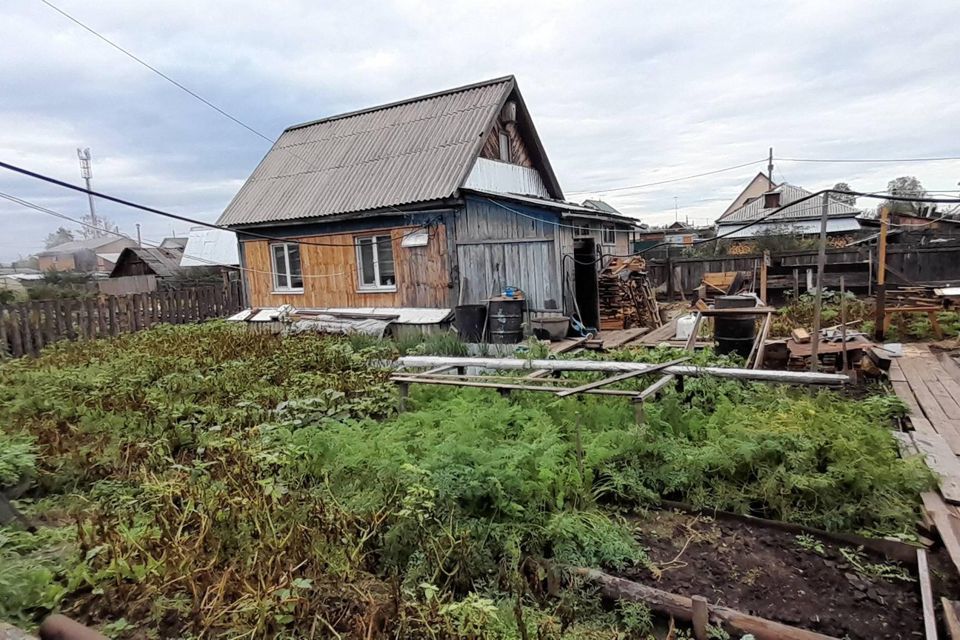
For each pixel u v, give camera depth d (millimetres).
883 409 5332
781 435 4293
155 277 21422
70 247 54625
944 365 7184
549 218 10188
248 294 14281
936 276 13156
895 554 3328
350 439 4223
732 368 5895
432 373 6223
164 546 2918
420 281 11555
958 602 2799
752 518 3795
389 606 2533
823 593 3045
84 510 3711
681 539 3625
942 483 3861
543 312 10344
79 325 11680
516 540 3320
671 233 29781
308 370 7059
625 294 12484
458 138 12062
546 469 3725
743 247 25016
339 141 14570
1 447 4102
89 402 5523
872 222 9344
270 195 13914
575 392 4605
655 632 2912
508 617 2736
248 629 2443
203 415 5219
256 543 2984
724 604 2963
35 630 2408
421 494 3234
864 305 10328
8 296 16094
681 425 4984
